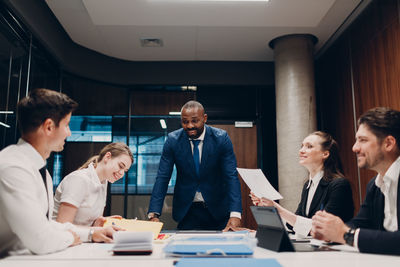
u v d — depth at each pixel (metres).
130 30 4.34
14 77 3.27
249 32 4.37
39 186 1.37
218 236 1.64
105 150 2.22
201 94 5.30
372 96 3.64
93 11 3.79
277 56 4.52
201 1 3.61
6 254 1.29
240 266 0.91
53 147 1.45
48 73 4.38
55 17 4.07
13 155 1.34
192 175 2.71
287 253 1.20
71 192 1.96
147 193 5.02
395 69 3.24
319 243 1.47
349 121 4.13
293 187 4.13
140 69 5.25
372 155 1.49
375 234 1.18
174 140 2.76
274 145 5.18
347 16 3.97
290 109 4.30
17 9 3.09
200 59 5.21
